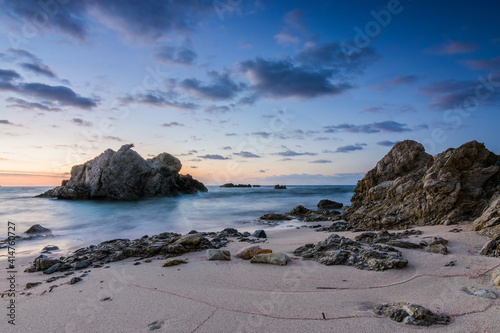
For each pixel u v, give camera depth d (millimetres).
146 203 32000
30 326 4480
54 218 20625
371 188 18062
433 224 11992
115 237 14164
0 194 46469
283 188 74188
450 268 6504
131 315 4766
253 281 6324
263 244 10562
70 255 9859
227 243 11031
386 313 4566
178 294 5645
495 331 3900
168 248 9375
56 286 6324
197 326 4344
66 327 4434
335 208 29844
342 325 4277
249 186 95812
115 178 34406
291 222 19781
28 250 10969
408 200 14062
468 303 4762
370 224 14039
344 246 8609
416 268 6699
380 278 6262
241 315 4680
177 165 50156
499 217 9039
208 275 6816
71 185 34969
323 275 6602
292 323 4371
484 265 6426
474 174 12383
